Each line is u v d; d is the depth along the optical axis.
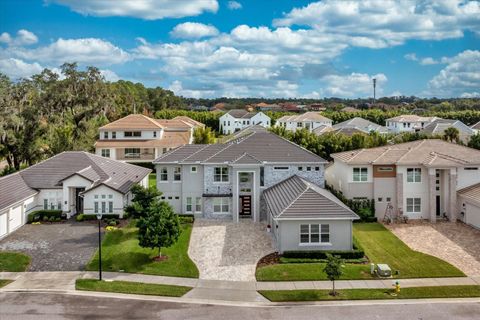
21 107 59.38
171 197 42.56
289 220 31.14
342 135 64.44
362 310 22.91
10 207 36.06
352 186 40.88
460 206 39.88
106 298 24.48
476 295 24.61
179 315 22.34
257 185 40.31
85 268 28.94
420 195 40.44
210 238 35.56
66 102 65.88
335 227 31.59
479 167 39.84
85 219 40.12
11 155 60.38
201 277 27.84
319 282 26.91
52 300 24.12
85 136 65.75
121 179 44.69
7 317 21.95
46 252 31.83
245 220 41.00
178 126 85.19
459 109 193.88
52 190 41.78
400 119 113.50
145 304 23.73
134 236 35.44
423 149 42.44
